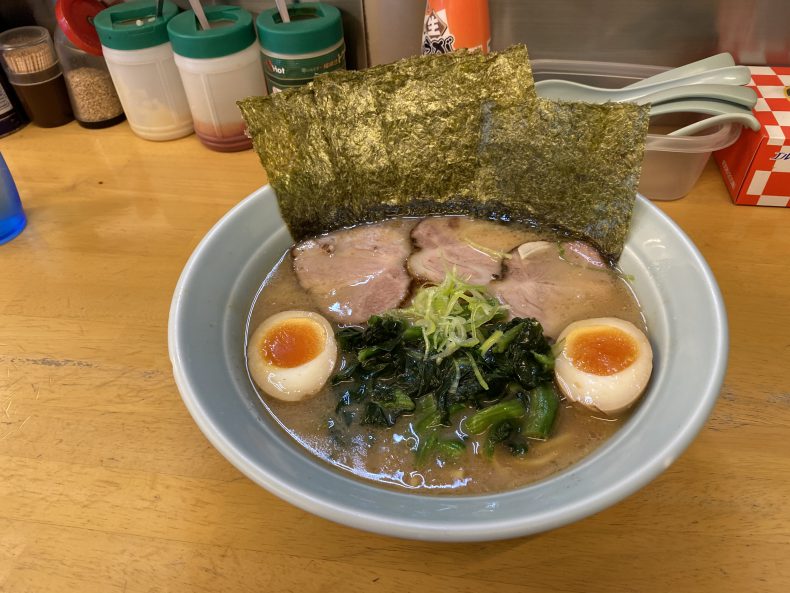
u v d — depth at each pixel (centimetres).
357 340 31
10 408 32
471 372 29
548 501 22
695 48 45
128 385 33
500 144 34
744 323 34
